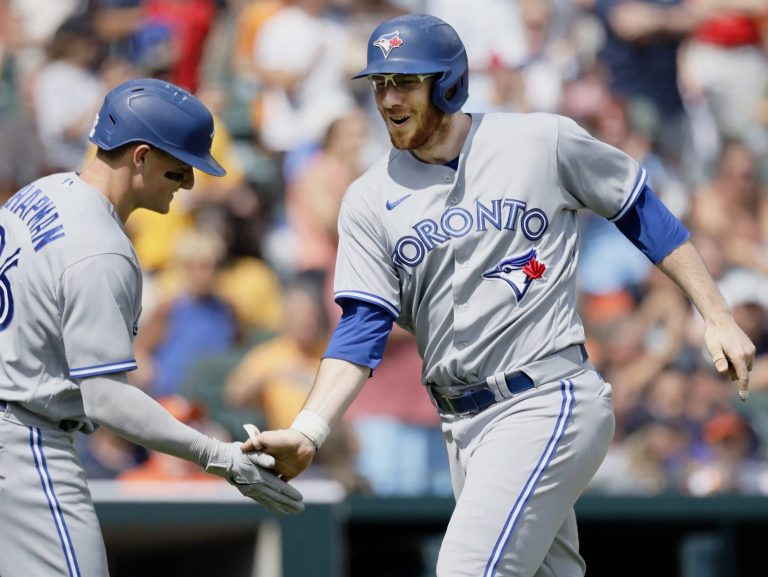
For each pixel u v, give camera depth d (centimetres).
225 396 3095
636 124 3772
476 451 1481
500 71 3766
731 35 3881
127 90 1487
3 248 1474
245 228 3412
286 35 3759
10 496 1445
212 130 1515
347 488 2919
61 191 1474
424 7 3894
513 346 1468
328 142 3550
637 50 3831
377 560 3122
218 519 2395
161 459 2703
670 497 2856
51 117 3731
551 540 1465
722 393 3234
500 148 1477
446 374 1498
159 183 1495
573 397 1459
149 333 3231
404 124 1455
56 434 1478
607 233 3450
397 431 3020
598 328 3344
